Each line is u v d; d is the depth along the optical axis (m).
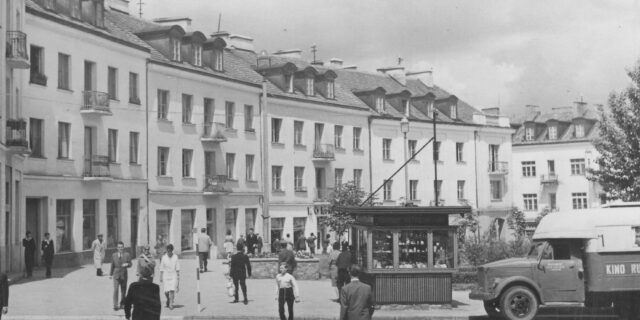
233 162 53.84
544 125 88.75
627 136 39.03
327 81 61.97
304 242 47.72
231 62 57.12
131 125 45.12
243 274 24.73
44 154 38.44
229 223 53.25
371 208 22.84
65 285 29.36
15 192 34.69
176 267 23.50
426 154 68.75
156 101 47.41
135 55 45.56
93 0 43.03
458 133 71.62
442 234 23.23
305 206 59.09
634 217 21.22
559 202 86.06
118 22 50.06
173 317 21.72
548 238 21.66
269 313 22.39
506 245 31.92
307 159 59.50
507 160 76.62
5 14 32.06
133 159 45.62
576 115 86.62
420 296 23.00
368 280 23.14
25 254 32.41
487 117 75.12
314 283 31.92
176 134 48.91
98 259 33.03
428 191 68.62
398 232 23.06
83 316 21.50
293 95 58.75
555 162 86.56
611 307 23.44
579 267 21.27
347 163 62.34
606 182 40.03
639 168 38.69
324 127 60.94
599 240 21.14
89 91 41.41
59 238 39.56
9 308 23.00
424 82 76.81
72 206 40.47
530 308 21.25
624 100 39.16
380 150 65.38
